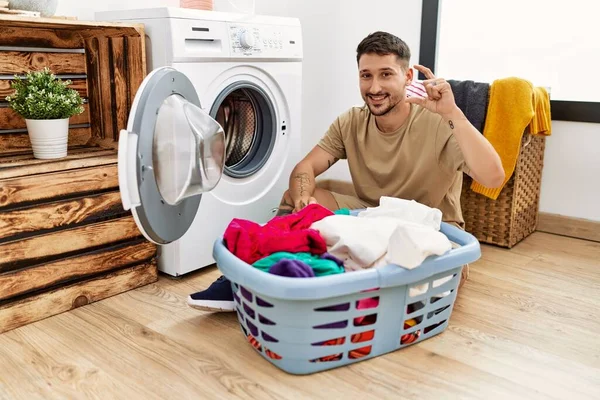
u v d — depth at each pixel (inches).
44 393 48.5
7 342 57.4
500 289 72.2
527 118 81.0
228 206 79.0
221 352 55.5
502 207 88.2
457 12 102.9
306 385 49.9
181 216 61.8
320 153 77.9
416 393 48.8
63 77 75.5
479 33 101.9
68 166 63.5
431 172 69.6
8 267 59.1
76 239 64.7
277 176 87.2
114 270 69.1
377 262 54.1
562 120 93.4
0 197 57.4
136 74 70.0
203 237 76.0
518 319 63.4
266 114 84.4
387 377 51.2
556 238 95.3
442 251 53.1
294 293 46.7
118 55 72.0
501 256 85.6
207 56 70.9
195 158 59.6
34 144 65.5
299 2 114.0
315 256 56.1
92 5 80.4
